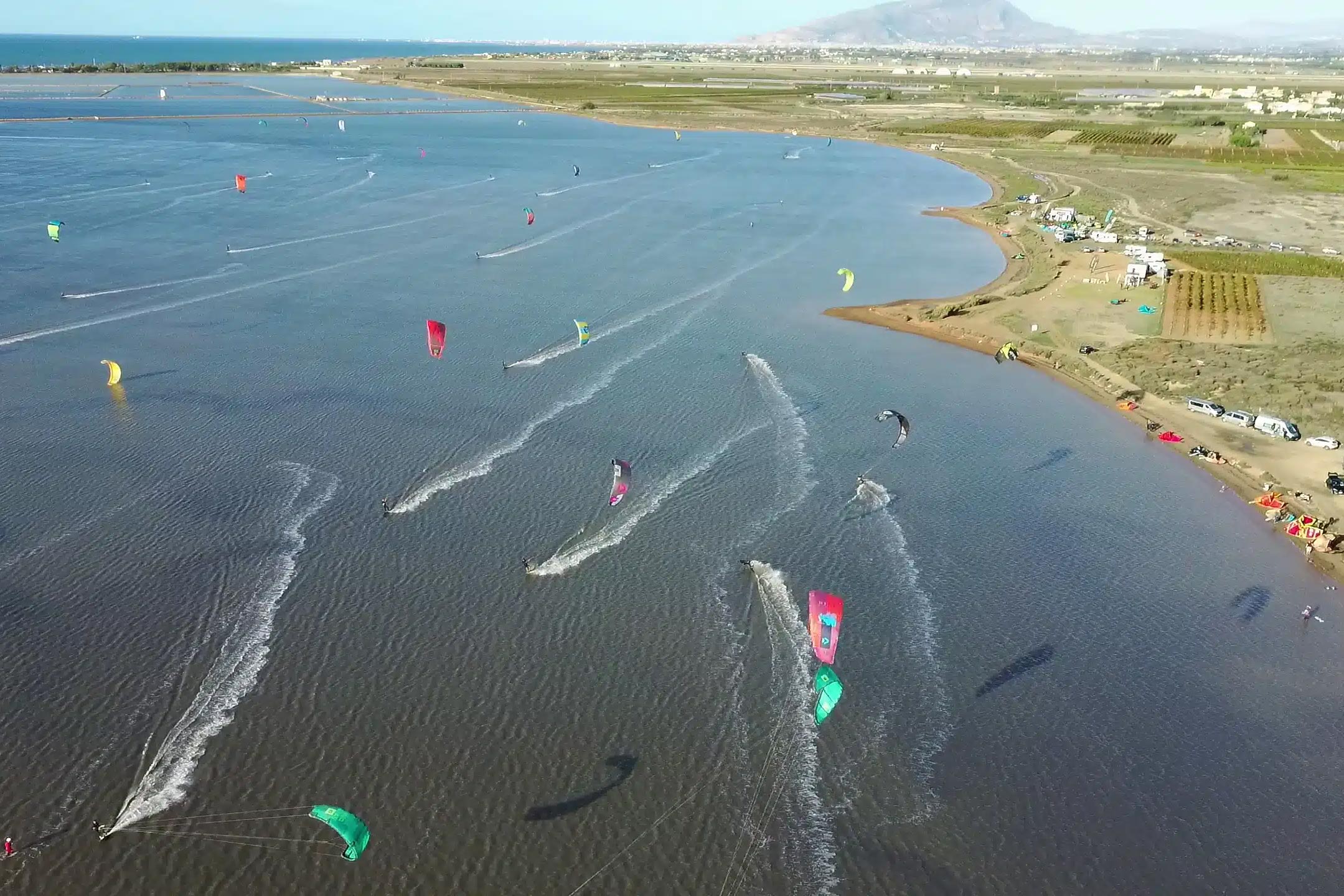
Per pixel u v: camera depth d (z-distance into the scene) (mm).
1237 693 51812
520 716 48281
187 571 57531
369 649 52156
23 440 72000
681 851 41969
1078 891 40938
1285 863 42375
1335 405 85188
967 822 43844
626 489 63594
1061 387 91125
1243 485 72562
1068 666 53312
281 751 45625
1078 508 69000
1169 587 60312
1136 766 46969
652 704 49438
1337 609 58750
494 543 61875
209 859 40531
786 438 77500
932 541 64250
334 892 39469
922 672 52438
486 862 40938
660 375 89312
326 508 64750
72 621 53031
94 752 45125
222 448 72062
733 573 59875
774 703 49844
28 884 39156
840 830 43281
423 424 77188
